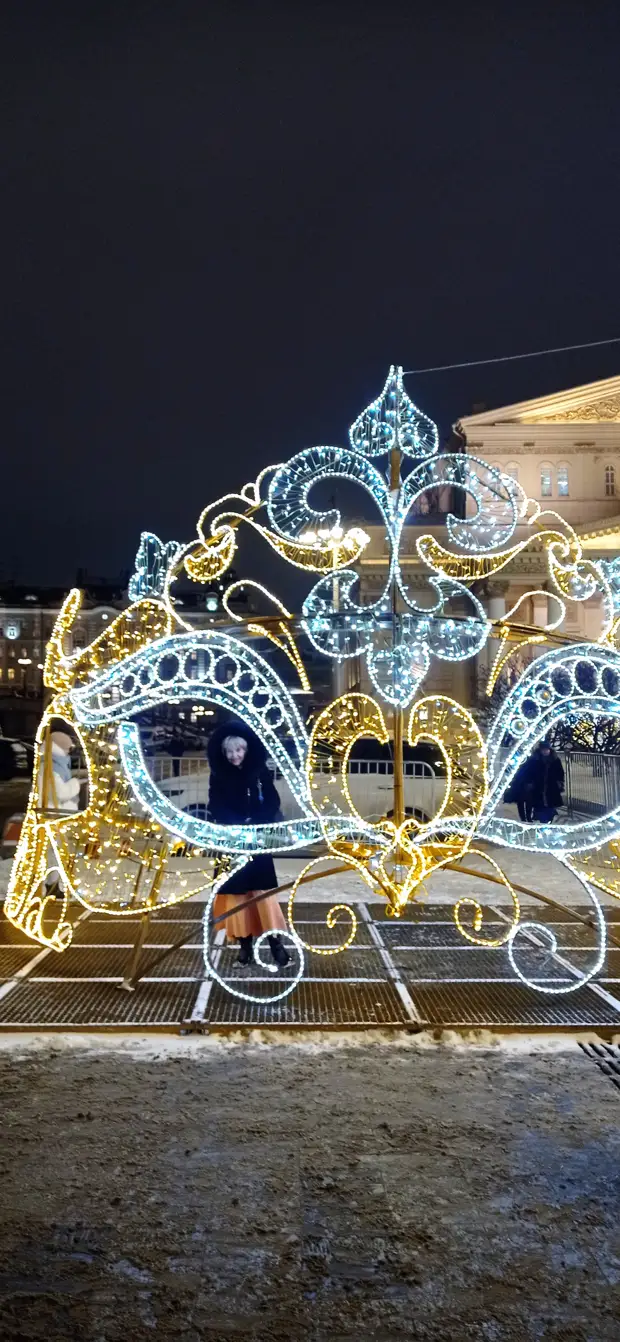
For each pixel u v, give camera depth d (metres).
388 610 6.02
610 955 7.09
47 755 7.34
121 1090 4.67
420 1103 4.56
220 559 6.38
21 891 6.92
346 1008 5.79
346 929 7.79
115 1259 3.30
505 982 6.36
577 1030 5.48
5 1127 4.27
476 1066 5.01
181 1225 3.51
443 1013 5.71
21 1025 5.41
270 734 5.94
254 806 7.08
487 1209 3.64
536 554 42.19
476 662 39.56
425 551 6.06
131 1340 2.90
